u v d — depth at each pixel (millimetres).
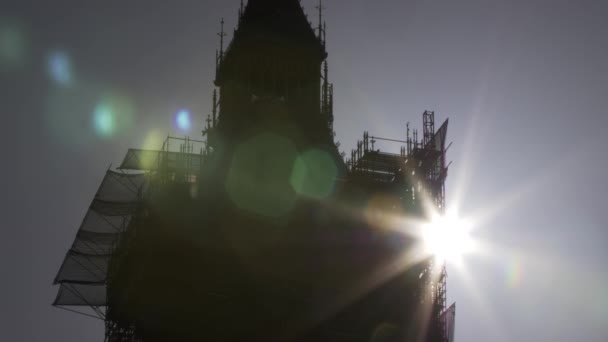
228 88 87000
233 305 75625
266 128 84250
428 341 77750
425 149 83938
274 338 75188
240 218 79188
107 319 89562
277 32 87812
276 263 77500
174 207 78562
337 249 79062
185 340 74938
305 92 87188
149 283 76000
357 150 84688
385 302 77938
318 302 76750
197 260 76812
